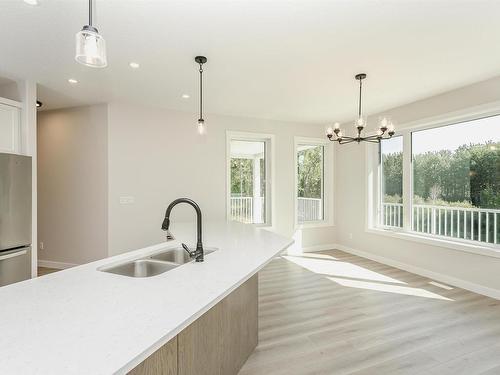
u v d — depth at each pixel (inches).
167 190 182.7
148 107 177.5
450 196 156.9
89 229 171.9
